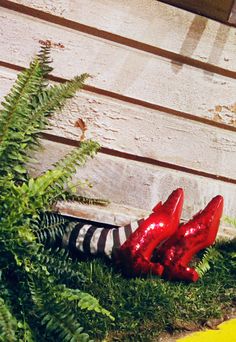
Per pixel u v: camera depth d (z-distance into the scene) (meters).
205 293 1.74
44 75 1.70
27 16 1.79
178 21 1.90
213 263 1.87
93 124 1.89
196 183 2.03
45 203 1.55
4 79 1.80
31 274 1.47
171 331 1.59
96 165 1.92
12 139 1.56
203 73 1.96
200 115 1.99
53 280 1.48
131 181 1.96
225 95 2.00
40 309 1.42
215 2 1.91
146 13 1.87
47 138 1.87
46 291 1.45
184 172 2.02
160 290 1.67
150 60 1.91
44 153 1.86
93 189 1.93
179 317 1.63
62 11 1.80
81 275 1.57
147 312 1.60
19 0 1.77
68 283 1.60
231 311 1.71
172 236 1.80
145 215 1.97
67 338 1.37
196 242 1.79
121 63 1.88
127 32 1.86
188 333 1.60
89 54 1.85
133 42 1.88
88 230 1.77
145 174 1.97
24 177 1.65
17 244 1.46
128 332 1.54
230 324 1.66
